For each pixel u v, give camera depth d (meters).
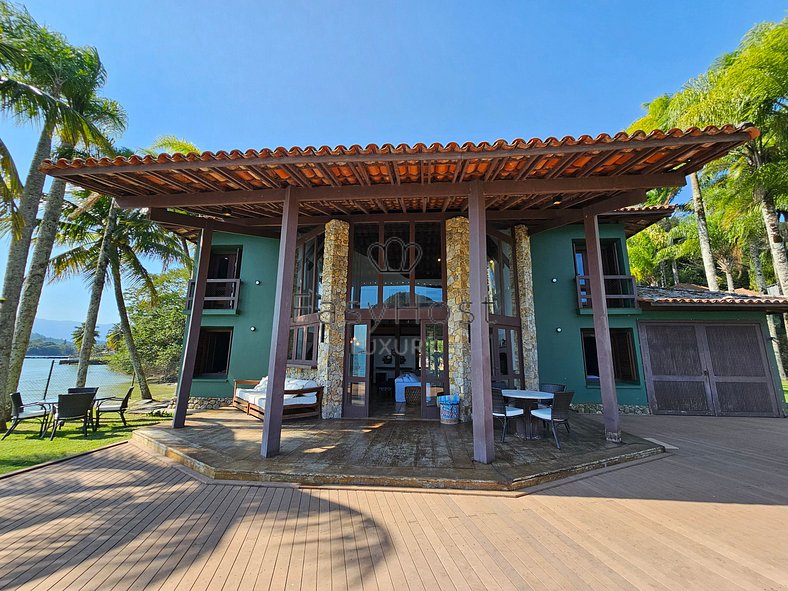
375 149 4.00
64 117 7.03
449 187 4.87
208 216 6.98
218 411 8.42
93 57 9.09
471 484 3.78
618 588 2.19
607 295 9.14
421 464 4.27
